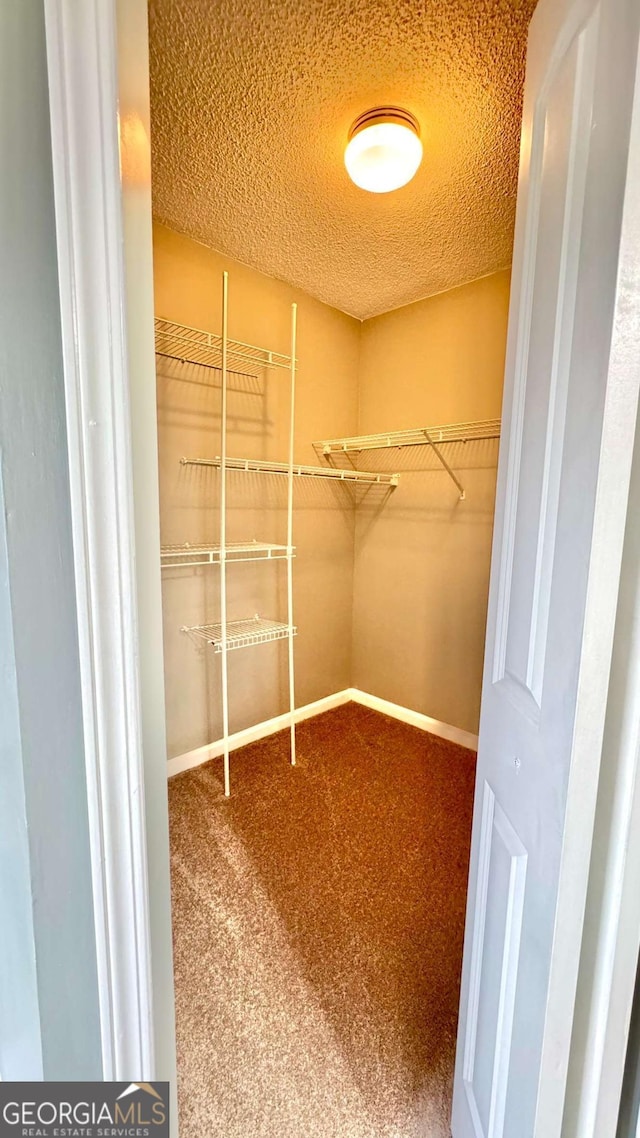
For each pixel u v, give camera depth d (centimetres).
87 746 55
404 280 233
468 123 136
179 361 203
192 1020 115
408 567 274
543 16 66
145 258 54
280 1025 115
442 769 231
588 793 48
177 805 200
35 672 52
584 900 50
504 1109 67
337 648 299
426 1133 95
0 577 50
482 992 80
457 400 244
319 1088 102
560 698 52
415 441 262
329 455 276
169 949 67
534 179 68
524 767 63
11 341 48
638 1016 57
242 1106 99
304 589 274
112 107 48
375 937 139
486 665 85
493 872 77
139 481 56
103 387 50
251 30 109
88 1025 60
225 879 160
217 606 230
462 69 120
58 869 56
